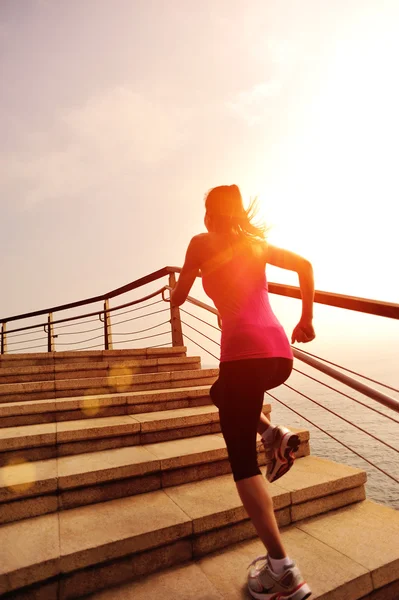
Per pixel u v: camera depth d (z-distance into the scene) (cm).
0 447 230
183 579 168
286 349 161
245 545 193
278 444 170
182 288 172
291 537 196
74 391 347
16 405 285
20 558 157
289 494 208
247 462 148
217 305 167
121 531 176
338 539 192
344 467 246
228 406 152
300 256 173
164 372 403
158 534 176
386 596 168
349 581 160
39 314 720
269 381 164
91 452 252
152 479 225
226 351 156
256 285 167
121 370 413
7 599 148
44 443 241
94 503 209
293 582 139
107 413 309
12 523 189
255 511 143
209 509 195
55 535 175
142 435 269
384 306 168
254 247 172
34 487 197
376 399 188
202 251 166
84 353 459
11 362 436
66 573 158
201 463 238
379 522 208
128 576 169
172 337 499
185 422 280
